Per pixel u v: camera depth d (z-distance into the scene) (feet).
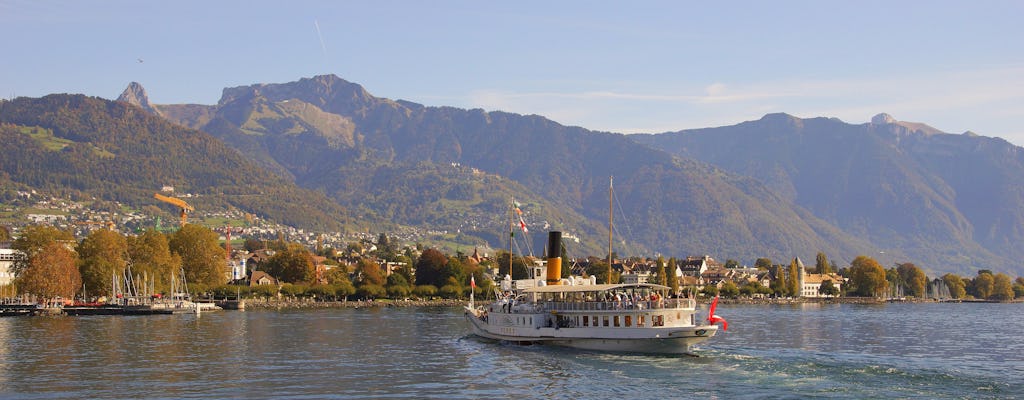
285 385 350.84
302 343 499.10
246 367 397.39
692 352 428.56
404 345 486.38
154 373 378.94
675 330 405.39
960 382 348.38
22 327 613.11
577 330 435.12
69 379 362.53
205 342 504.02
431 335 551.59
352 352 453.17
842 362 398.01
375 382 357.61
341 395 331.98
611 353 422.82
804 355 423.64
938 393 326.85
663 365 387.55
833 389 333.21
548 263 485.97
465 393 334.65
